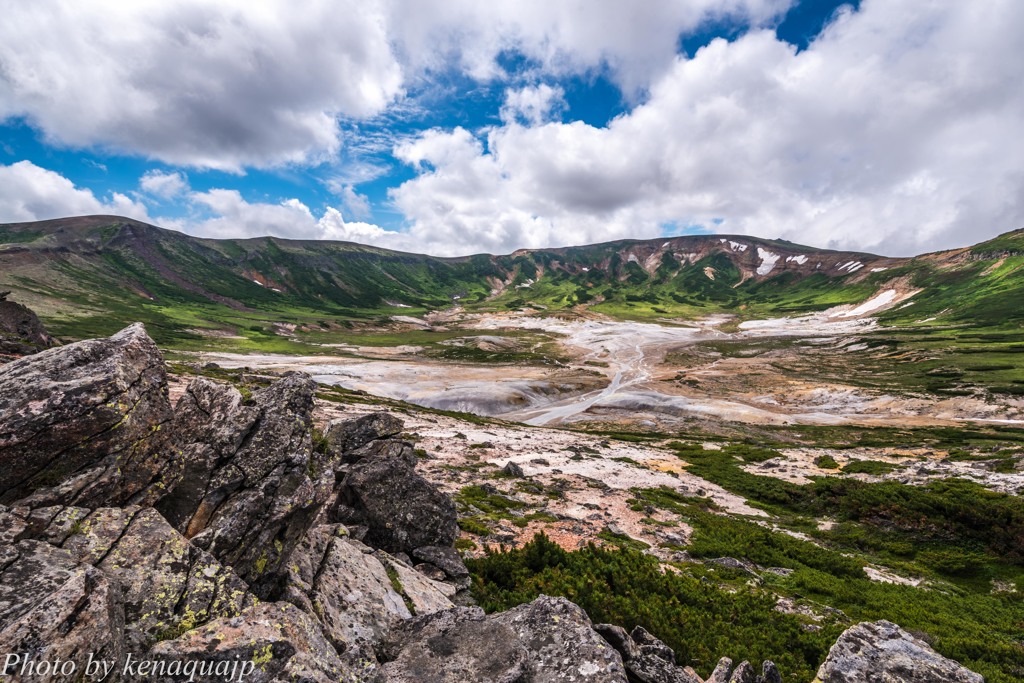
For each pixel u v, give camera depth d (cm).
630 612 1207
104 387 807
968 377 11231
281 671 589
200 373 6838
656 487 3603
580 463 4334
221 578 734
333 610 877
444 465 3519
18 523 654
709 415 9750
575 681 678
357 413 5659
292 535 922
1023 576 2136
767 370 14438
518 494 2920
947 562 2317
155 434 880
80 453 766
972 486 3000
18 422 725
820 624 1470
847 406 10338
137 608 641
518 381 12512
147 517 769
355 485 1462
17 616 534
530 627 817
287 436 1046
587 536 2236
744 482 4025
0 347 3606
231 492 902
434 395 10725
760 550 2233
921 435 7562
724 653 1130
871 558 2416
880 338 17338
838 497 3250
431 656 729
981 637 1465
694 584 1557
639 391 12006
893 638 891
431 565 1357
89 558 663
